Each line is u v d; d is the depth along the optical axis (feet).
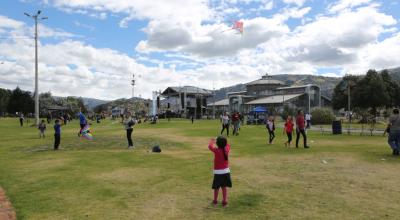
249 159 43.29
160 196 25.27
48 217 20.58
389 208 21.74
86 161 42.50
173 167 37.86
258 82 340.80
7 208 22.43
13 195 25.70
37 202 23.76
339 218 19.90
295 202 23.32
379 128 113.60
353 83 201.26
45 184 29.35
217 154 22.59
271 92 330.75
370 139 71.46
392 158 42.73
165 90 394.11
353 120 203.51
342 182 29.32
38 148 58.54
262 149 54.34
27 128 128.88
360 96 189.06
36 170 36.24
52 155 48.62
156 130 113.70
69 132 102.73
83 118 80.74
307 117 111.14
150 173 34.27
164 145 63.00
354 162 39.91
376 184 28.43
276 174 33.19
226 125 86.22
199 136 85.71
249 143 65.05
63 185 28.96
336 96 216.33
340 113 275.59
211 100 537.65
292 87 306.55
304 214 20.68
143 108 431.43
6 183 29.86
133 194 25.89
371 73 191.72
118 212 21.49
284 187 27.73
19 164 40.45
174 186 28.48
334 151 50.42
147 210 21.88
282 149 54.08
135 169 36.55
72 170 36.06
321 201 23.49
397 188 26.99
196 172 34.76
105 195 25.62
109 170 35.96
